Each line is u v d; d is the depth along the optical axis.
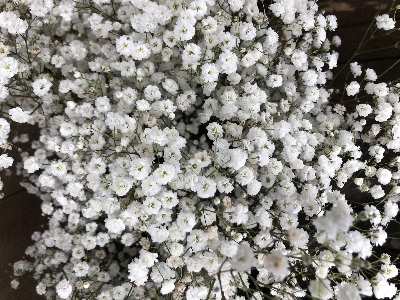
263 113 0.16
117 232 0.15
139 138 0.16
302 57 0.17
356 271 0.16
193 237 0.15
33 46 0.17
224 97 0.16
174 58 0.18
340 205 0.12
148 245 0.16
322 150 0.17
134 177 0.15
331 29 0.18
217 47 0.17
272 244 0.16
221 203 0.17
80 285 0.17
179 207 0.16
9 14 0.16
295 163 0.16
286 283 0.15
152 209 0.14
